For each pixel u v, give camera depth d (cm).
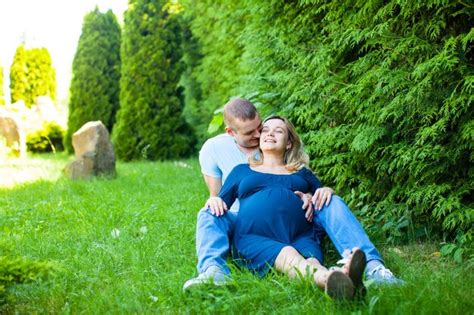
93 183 724
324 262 342
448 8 348
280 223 306
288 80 462
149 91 1161
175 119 1178
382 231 388
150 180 762
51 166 998
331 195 318
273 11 496
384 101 378
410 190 370
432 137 358
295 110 454
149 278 307
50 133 1508
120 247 374
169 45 1176
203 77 1139
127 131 1164
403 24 372
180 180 763
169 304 262
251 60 512
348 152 429
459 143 347
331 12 419
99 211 511
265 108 495
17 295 271
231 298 249
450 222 342
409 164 369
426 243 371
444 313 229
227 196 325
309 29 464
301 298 251
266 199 311
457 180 364
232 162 357
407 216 378
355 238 300
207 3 1008
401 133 379
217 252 290
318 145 438
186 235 408
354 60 434
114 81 1389
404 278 280
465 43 320
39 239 407
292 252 284
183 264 333
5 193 650
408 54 368
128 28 1175
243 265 301
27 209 531
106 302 265
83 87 1352
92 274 316
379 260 293
